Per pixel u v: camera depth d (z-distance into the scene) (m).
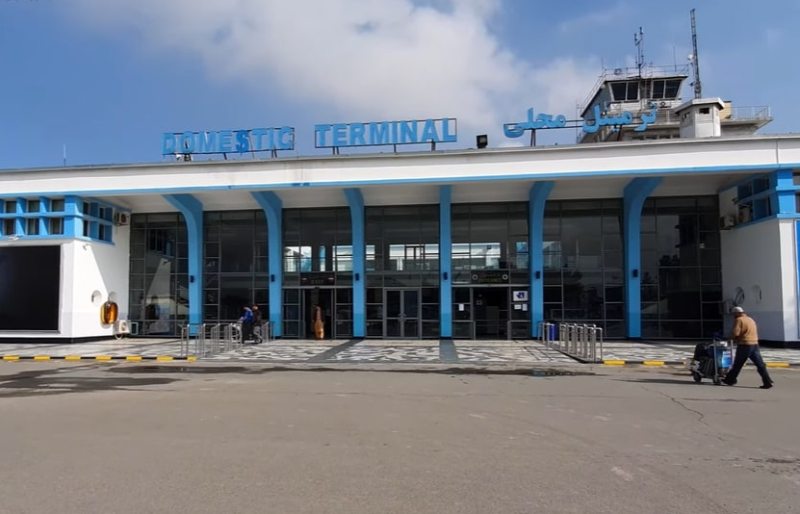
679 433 7.84
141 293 28.47
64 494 5.33
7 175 24.98
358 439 7.44
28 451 6.85
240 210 28.02
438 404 10.12
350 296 27.09
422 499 5.18
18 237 24.89
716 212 25.72
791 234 21.34
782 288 21.28
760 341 22.59
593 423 8.48
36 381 13.62
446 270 25.98
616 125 23.78
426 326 26.55
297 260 27.55
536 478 5.79
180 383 13.12
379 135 24.42
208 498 5.21
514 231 26.44
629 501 5.14
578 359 18.09
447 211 25.81
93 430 7.99
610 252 25.97
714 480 5.75
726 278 25.17
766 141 21.48
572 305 25.92
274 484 5.60
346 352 20.61
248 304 27.66
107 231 27.11
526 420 8.69
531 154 22.75
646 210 25.98
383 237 27.06
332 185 23.69
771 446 7.13
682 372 15.29
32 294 24.75
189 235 27.50
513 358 18.53
